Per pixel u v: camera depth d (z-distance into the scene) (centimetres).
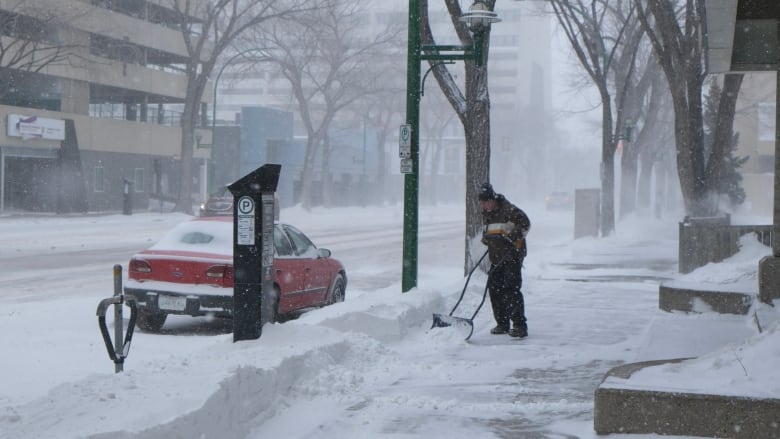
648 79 4641
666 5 2541
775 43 1328
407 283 1428
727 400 639
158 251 1348
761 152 7619
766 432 632
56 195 5475
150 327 1338
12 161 5556
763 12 1295
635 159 4869
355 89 7200
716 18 1196
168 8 6372
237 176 7675
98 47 5834
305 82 9531
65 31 5316
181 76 6725
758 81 7488
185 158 5775
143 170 6425
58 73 5350
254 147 7669
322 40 6769
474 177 1828
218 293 1294
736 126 7669
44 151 5403
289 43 7238
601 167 3916
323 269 1538
